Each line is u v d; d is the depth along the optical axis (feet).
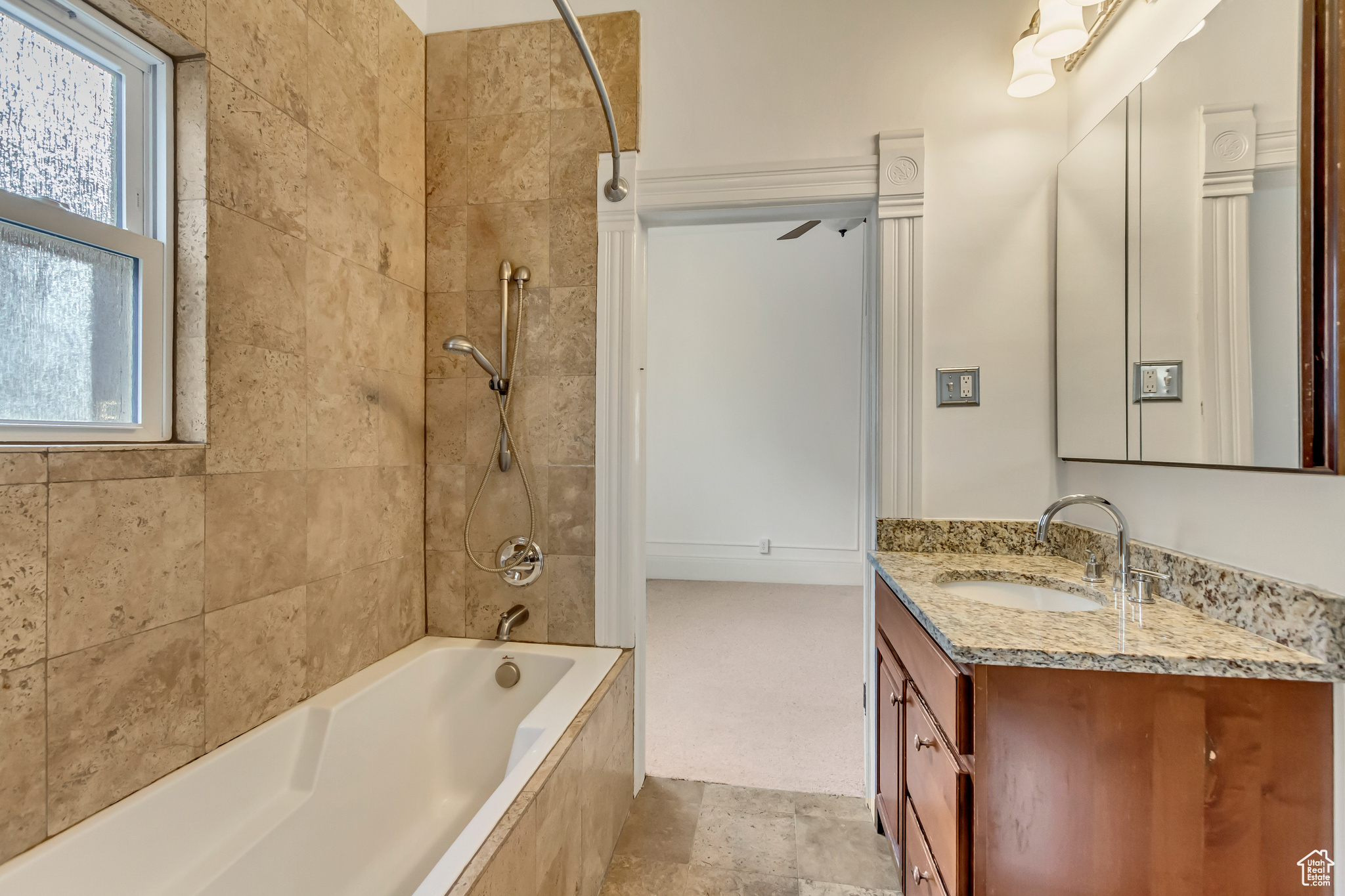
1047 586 4.88
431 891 2.74
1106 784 3.11
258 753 4.27
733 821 5.92
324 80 5.05
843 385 15.05
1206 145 3.72
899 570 5.13
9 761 2.97
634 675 6.31
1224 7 3.57
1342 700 2.94
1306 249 2.94
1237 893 3.03
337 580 5.25
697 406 15.70
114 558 3.44
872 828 5.80
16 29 3.23
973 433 5.86
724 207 6.15
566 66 6.31
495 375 6.17
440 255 6.56
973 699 3.24
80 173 3.55
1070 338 5.44
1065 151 5.74
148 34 3.72
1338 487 2.92
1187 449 3.88
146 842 3.50
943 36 5.88
